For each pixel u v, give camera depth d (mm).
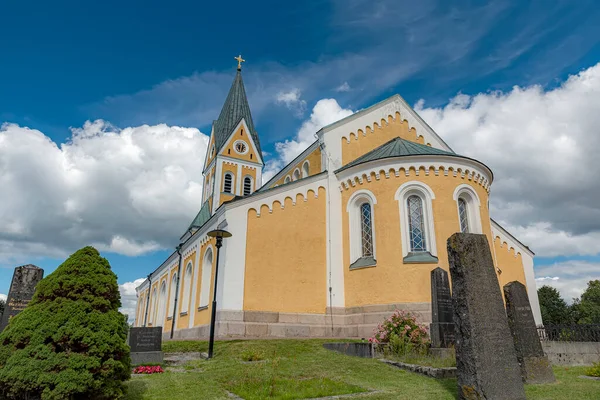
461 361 8484
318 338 19688
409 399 8812
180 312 30562
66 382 7184
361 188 22938
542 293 62156
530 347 10852
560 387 9797
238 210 21609
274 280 21219
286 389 9828
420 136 29594
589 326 16109
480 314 8656
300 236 22547
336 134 25984
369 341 15461
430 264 19812
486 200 22844
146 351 14742
